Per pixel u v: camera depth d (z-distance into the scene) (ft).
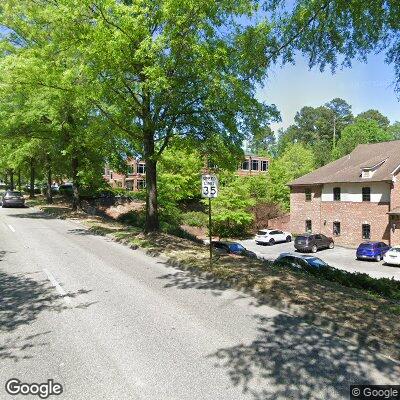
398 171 105.29
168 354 18.24
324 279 35.14
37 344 19.21
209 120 49.98
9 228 63.62
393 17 26.68
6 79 53.16
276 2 31.14
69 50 49.44
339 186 120.26
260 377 16.22
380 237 108.88
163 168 115.96
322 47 31.32
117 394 14.90
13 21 64.18
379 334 19.89
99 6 42.06
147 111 49.39
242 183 137.08
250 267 35.73
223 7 42.55
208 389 15.29
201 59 42.22
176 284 30.68
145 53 42.86
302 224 133.80
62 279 31.83
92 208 106.73
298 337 20.31
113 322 22.22
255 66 35.37
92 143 61.00
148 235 53.42
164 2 41.47
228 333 20.77
